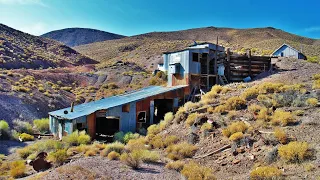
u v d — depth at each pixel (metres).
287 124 14.66
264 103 18.59
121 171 12.70
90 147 18.80
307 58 55.03
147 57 101.50
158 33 184.50
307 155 10.95
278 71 31.08
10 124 29.09
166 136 19.31
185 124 19.59
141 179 11.58
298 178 9.45
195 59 31.98
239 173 11.61
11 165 16.41
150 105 27.92
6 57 67.25
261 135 14.07
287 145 11.94
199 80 31.77
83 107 30.09
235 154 13.59
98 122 30.55
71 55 108.81
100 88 58.53
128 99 28.69
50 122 31.20
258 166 11.70
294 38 144.38
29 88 43.50
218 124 17.36
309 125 13.80
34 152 19.77
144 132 24.36
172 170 13.06
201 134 17.11
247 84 26.61
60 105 43.00
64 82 59.09
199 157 14.63
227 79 32.28
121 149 16.69
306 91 19.88
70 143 21.33
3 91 37.59
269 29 165.38
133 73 69.25
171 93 29.47
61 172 12.41
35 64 74.75
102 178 11.52
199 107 21.97
